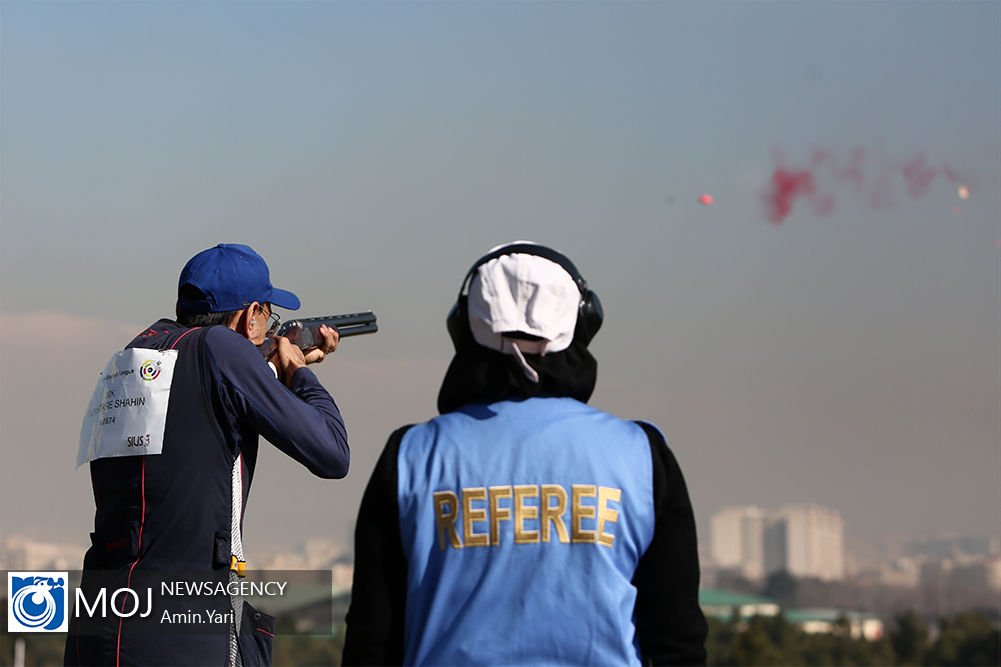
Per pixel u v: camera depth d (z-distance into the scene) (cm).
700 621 945
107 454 1280
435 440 973
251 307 1386
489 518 936
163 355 1293
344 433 1328
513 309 973
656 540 950
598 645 916
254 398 1276
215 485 1274
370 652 945
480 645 916
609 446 957
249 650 1316
